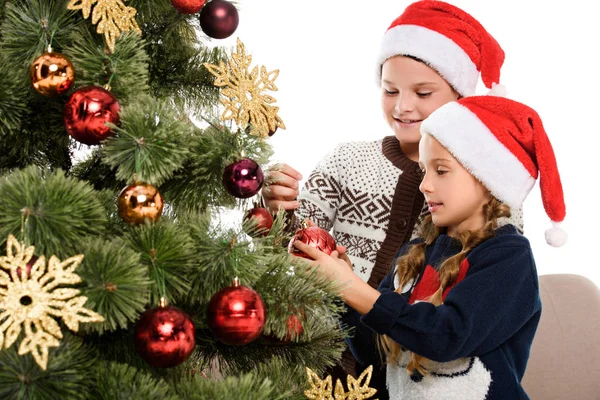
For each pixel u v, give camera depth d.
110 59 0.84
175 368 0.89
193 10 0.91
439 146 1.13
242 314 0.79
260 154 0.94
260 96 0.95
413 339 1.03
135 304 0.72
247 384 0.80
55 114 0.88
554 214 1.17
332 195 1.44
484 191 1.14
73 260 0.69
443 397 1.08
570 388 1.55
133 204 0.78
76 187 0.75
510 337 1.13
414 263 1.21
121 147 0.80
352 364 1.33
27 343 0.68
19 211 0.71
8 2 0.87
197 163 0.88
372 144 1.47
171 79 1.04
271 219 0.96
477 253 1.11
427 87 1.32
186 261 0.82
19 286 0.67
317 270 0.94
